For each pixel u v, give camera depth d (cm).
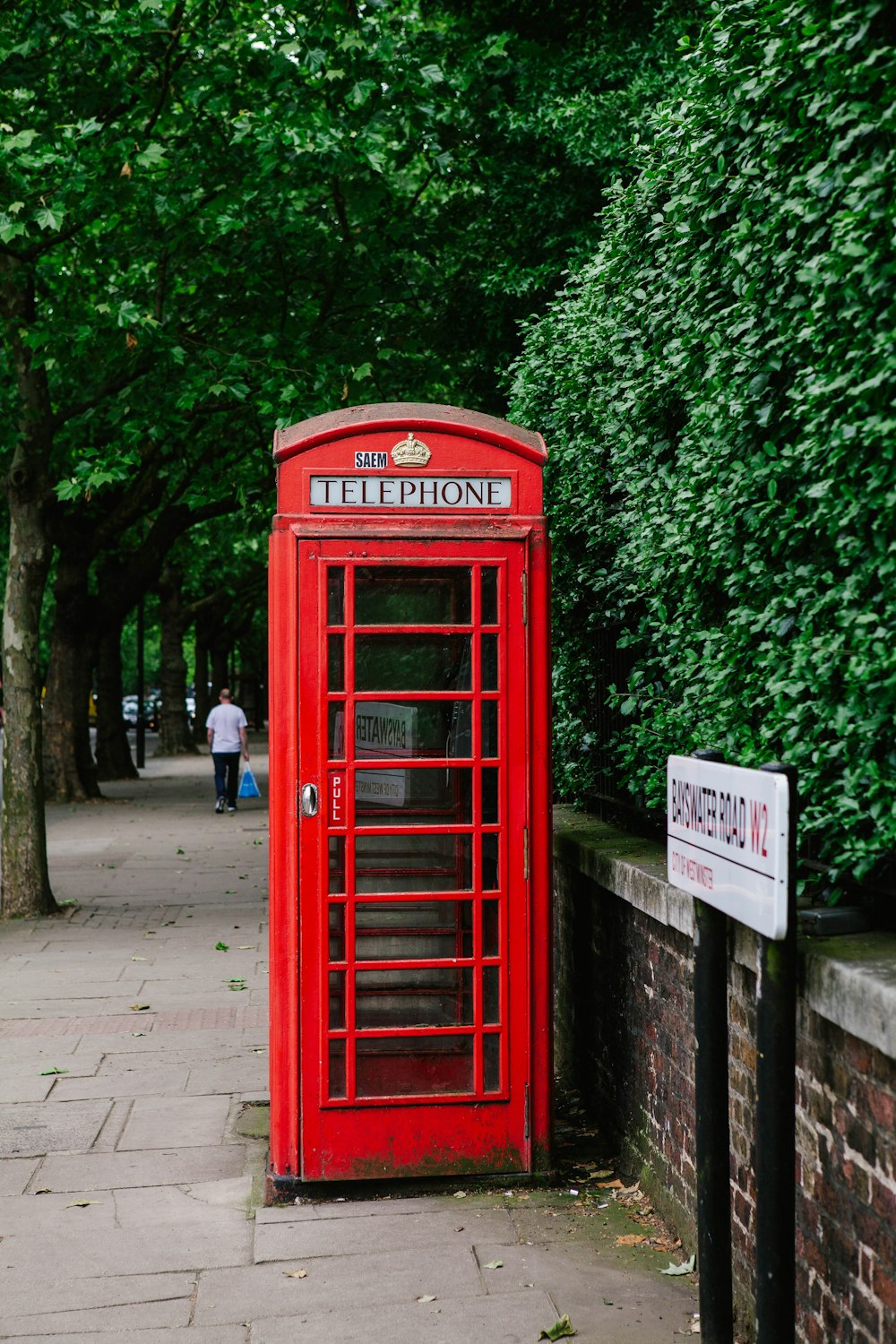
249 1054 741
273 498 1566
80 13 1125
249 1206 511
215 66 1195
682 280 455
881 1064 302
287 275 1308
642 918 520
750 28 390
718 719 418
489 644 528
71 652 2484
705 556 431
